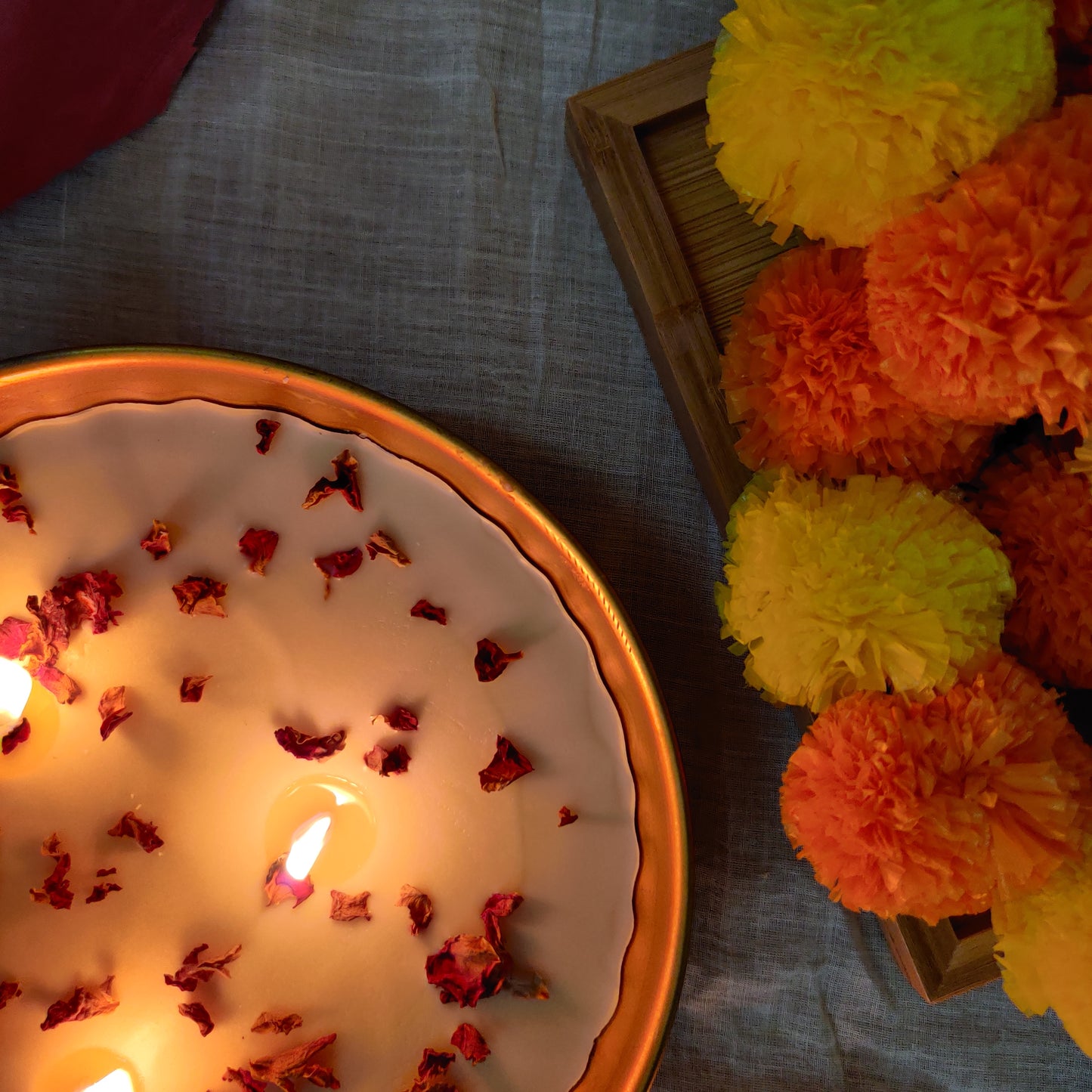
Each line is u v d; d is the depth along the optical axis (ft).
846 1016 2.02
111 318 2.00
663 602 2.03
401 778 1.94
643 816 1.91
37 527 1.91
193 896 1.93
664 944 1.89
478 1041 1.91
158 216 2.00
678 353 1.95
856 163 1.72
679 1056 2.01
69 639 1.91
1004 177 1.69
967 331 1.68
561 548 1.89
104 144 1.98
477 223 2.02
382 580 1.93
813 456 1.83
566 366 2.02
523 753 1.93
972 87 1.69
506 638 1.93
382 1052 1.92
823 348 1.78
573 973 1.92
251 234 2.01
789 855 2.03
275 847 1.93
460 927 1.93
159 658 1.93
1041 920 1.78
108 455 1.91
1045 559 1.79
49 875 1.92
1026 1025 2.02
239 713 1.94
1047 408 1.69
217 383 1.89
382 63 2.02
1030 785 1.73
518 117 2.03
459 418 2.02
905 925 1.95
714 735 2.03
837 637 1.75
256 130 2.01
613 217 1.95
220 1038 1.92
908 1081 2.02
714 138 1.78
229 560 1.93
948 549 1.75
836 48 1.70
